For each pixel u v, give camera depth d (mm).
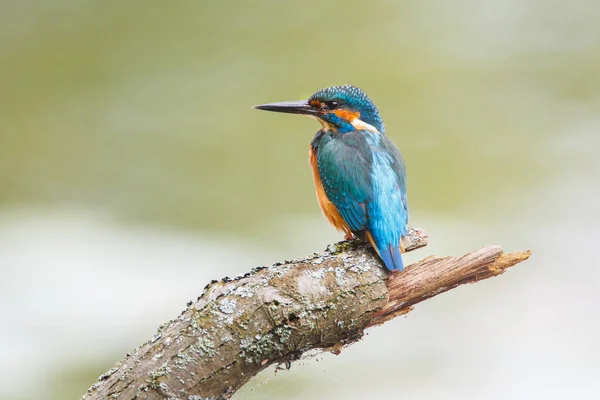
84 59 18047
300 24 19047
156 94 17188
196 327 5645
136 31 18719
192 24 19234
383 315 6477
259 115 16250
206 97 16781
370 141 8109
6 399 10047
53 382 10102
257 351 5715
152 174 15008
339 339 6160
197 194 14570
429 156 15312
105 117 16438
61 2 19406
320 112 8703
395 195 7570
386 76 17344
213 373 5609
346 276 6078
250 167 15172
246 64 17781
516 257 6684
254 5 19984
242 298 5742
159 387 5512
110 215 14102
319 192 8297
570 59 17766
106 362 10820
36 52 18266
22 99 17031
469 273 6594
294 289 5863
